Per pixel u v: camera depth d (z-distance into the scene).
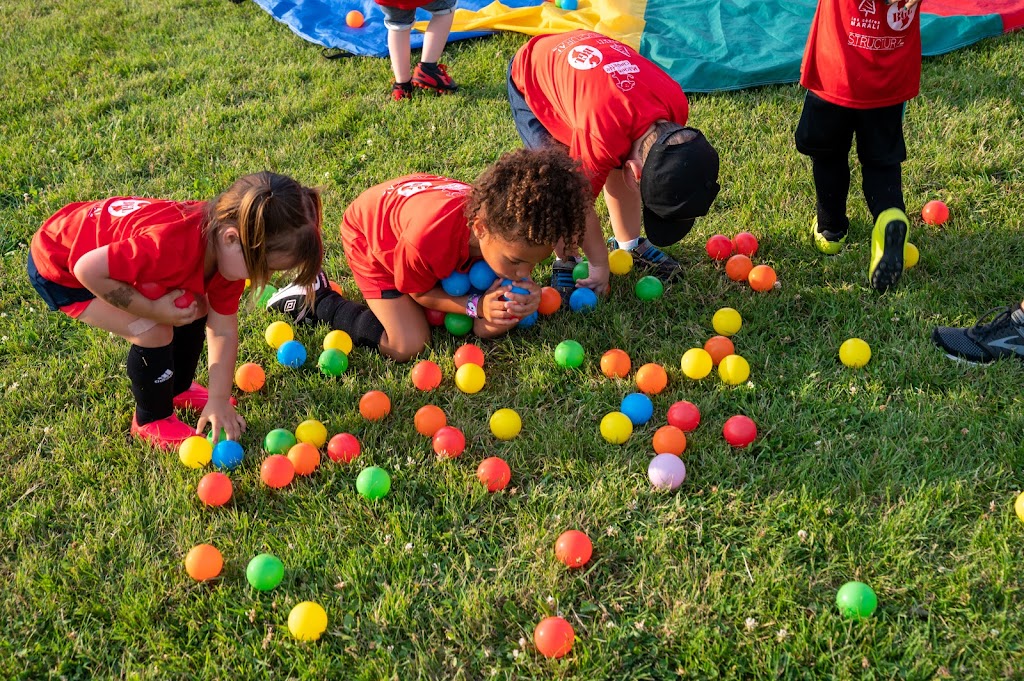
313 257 2.87
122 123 5.79
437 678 2.50
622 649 2.54
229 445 3.16
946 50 5.71
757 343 3.67
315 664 2.51
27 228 4.74
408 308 3.69
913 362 3.43
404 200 3.50
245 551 2.87
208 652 2.55
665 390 3.48
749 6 6.23
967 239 4.09
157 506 3.04
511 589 2.71
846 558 2.75
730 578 2.71
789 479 3.01
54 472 3.22
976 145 4.75
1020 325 3.35
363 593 2.73
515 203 2.87
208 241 2.83
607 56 3.53
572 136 3.48
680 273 4.11
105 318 3.00
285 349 3.65
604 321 3.84
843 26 3.50
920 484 2.93
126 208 2.90
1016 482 2.93
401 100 5.75
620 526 2.92
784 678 2.43
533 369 3.58
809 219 4.37
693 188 3.10
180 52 6.74
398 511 2.97
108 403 3.51
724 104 5.45
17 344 3.84
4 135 5.74
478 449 3.26
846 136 3.82
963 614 2.55
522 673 2.50
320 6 7.09
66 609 2.72
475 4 6.98
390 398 3.50
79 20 7.53
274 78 6.20
